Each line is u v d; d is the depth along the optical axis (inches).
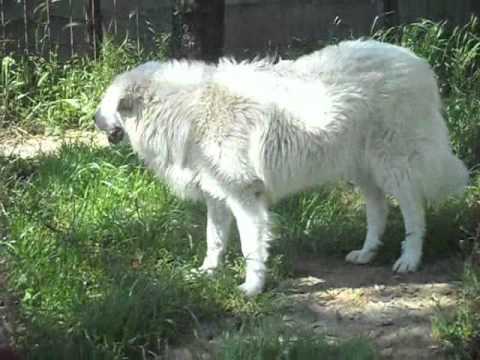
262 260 169.2
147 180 198.2
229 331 154.3
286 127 167.3
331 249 185.9
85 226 181.9
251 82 168.4
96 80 256.4
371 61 171.5
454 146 212.1
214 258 175.5
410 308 166.7
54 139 244.5
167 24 284.0
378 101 170.6
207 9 217.8
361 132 171.2
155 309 157.4
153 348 154.9
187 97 168.2
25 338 148.3
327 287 173.8
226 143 166.1
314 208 192.4
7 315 151.0
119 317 154.9
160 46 263.7
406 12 291.6
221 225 174.7
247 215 168.4
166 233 182.5
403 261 177.8
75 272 168.4
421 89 172.7
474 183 199.6
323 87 168.9
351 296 170.7
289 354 144.8
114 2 282.5
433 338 158.1
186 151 169.0
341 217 192.9
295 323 159.6
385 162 172.7
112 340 152.9
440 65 247.8
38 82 258.4
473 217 186.7
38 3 277.4
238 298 165.0
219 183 168.1
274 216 183.6
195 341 155.7
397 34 261.9
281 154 167.8
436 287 172.7
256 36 290.5
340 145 170.1
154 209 189.9
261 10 289.7
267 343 146.3
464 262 173.5
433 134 174.4
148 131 170.6
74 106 253.4
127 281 164.6
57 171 202.5
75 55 269.4
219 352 149.3
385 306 167.5
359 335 153.6
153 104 169.6
